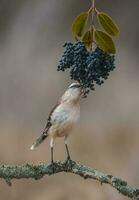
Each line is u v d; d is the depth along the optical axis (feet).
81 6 78.69
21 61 74.43
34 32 77.61
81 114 69.00
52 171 17.43
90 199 44.47
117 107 68.90
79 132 63.21
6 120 67.00
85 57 15.43
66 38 77.56
